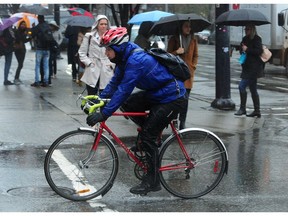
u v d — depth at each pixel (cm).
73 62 1762
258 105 1173
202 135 613
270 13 2309
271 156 820
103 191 602
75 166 602
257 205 585
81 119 1073
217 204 588
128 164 754
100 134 601
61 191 595
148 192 613
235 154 831
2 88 1583
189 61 976
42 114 1125
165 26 1019
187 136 610
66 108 1204
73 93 1479
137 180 675
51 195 611
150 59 570
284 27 2291
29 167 730
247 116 1178
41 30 1593
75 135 596
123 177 688
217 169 620
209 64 2891
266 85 1908
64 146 597
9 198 597
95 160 604
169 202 595
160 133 606
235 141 931
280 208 575
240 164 767
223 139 947
